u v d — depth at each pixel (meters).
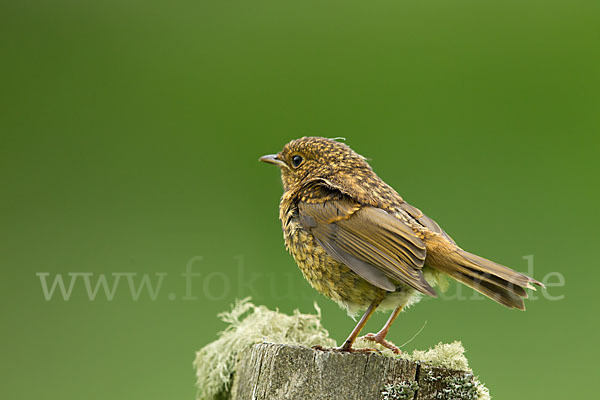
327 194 9.78
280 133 17.89
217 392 10.91
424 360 8.20
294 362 8.12
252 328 10.67
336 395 7.89
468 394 7.70
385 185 10.10
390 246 8.99
